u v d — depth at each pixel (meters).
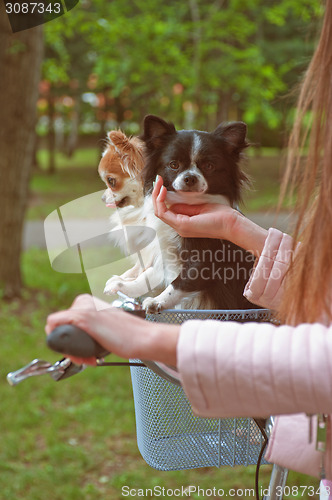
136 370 1.69
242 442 1.66
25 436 4.53
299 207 1.15
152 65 10.20
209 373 0.95
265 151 23.25
